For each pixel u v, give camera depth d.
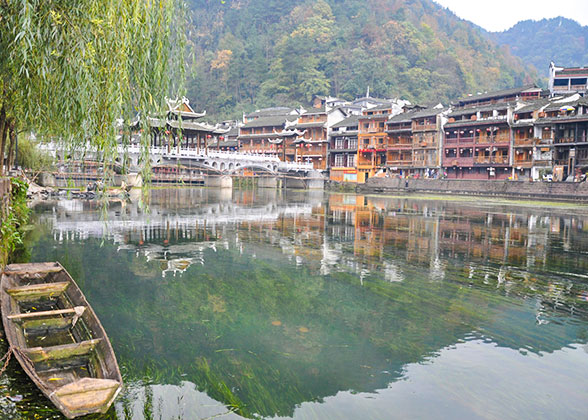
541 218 35.03
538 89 77.62
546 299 12.62
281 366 8.13
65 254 17.03
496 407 6.89
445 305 11.91
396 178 76.50
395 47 160.38
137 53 8.77
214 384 7.38
